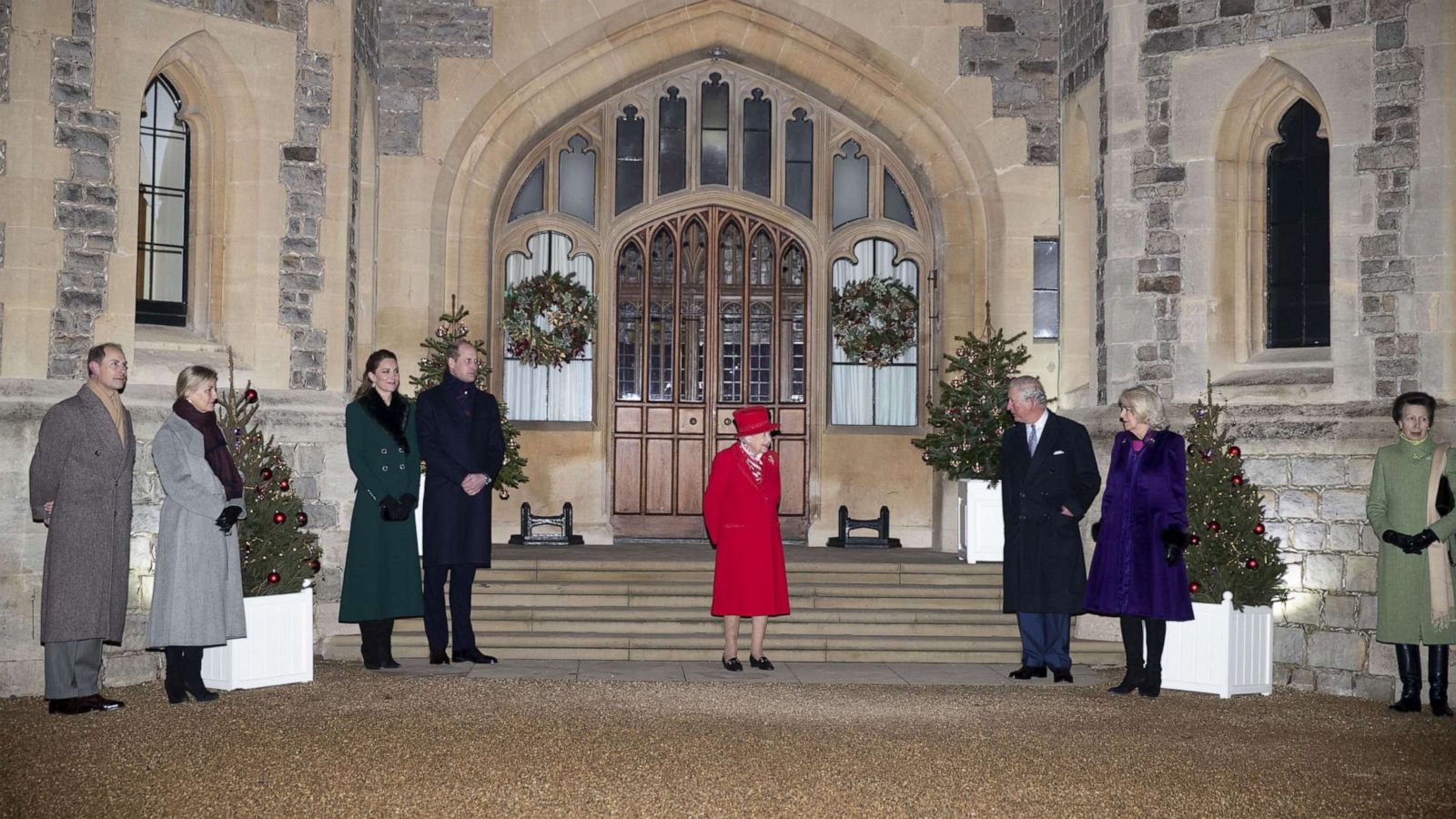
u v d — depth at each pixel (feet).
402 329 34.53
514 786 16.14
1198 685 24.50
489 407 26.48
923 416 38.42
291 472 27.45
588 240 38.22
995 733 19.97
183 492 21.77
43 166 25.03
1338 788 16.96
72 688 21.21
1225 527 25.12
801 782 16.52
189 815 14.89
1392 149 26.91
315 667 26.37
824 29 35.88
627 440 38.73
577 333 37.50
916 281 38.73
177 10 27.17
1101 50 31.94
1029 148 35.68
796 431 38.75
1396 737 20.79
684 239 38.81
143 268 28.19
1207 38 29.32
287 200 29.22
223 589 22.15
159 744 18.47
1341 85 27.50
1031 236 35.63
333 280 29.86
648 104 38.42
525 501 36.91
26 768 17.08
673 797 15.70
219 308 28.71
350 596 25.16
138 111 26.40
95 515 21.42
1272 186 29.63
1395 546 23.67
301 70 29.45
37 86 25.00
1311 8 27.94
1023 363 35.24
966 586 31.17
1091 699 23.48
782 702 22.43
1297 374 28.27
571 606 29.68
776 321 38.65
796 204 38.70
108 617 21.50
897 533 38.37
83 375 25.45
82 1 25.68
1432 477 23.45
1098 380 31.35
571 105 36.58
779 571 26.20
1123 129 30.22
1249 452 27.84
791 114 38.63
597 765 17.22
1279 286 29.50
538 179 38.27
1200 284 29.35
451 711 21.02
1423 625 23.26
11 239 24.67
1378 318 26.99
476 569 27.55
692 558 31.86
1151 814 15.46
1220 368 29.32
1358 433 26.61
